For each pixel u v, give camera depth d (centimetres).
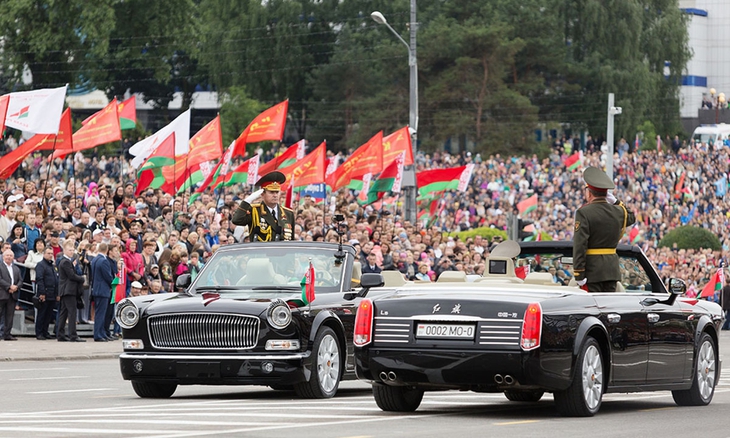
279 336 2886
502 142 18250
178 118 6128
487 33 18450
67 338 5041
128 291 5056
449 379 2408
